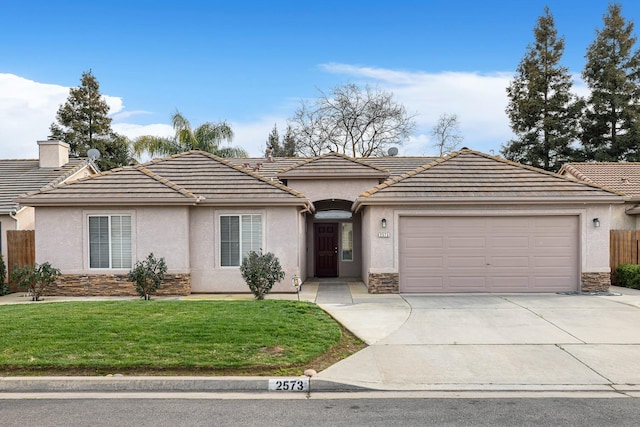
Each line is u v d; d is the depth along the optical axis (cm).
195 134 3244
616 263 1714
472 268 1525
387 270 1525
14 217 1789
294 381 704
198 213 1571
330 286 1742
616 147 3716
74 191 1534
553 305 1280
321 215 2030
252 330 893
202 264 1568
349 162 2033
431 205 1512
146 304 1134
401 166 2333
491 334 978
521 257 1523
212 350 797
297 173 1961
